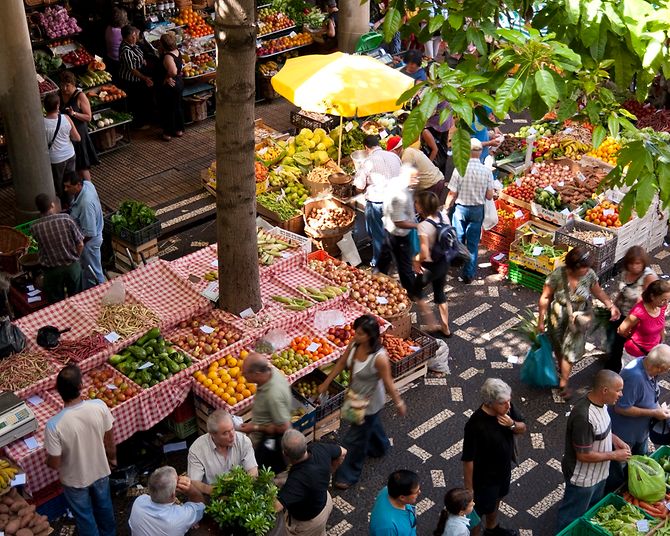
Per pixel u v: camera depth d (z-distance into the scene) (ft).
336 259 38.09
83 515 24.89
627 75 19.53
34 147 39.37
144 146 51.24
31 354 29.53
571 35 19.66
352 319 33.53
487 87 18.15
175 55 49.88
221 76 29.04
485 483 24.86
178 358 29.96
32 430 26.55
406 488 22.11
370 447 29.78
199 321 32.50
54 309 32.07
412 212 35.73
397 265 36.83
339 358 30.73
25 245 36.45
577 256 30.96
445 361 34.17
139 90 52.85
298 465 23.38
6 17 36.32
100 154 50.08
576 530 25.11
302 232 41.11
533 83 17.34
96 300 32.86
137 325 31.12
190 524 22.35
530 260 38.75
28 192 40.27
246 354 31.12
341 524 27.58
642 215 18.33
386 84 40.55
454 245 33.88
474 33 19.39
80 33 53.36
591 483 25.04
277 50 57.47
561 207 40.86
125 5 53.98
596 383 23.94
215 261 35.96
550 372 32.81
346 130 46.32
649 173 18.42
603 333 32.91
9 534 24.14
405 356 32.35
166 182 47.47
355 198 40.42
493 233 41.45
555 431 31.71
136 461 29.07
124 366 29.53
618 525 24.90
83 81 49.75
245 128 29.81
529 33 17.83
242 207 31.04
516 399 33.12
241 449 24.13
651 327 30.30
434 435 31.24
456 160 16.63
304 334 32.89
